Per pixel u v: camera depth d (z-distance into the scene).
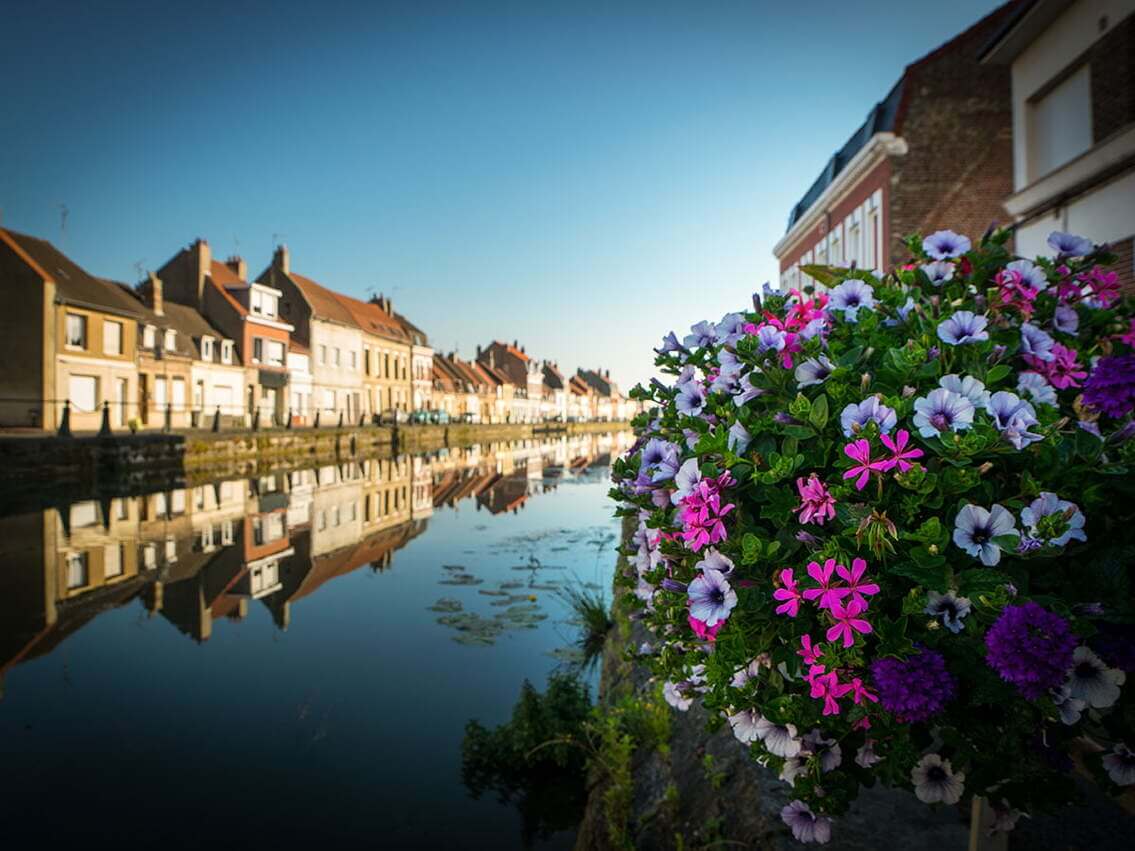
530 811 3.87
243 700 5.31
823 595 1.34
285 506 16.38
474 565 10.23
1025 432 1.41
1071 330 2.05
